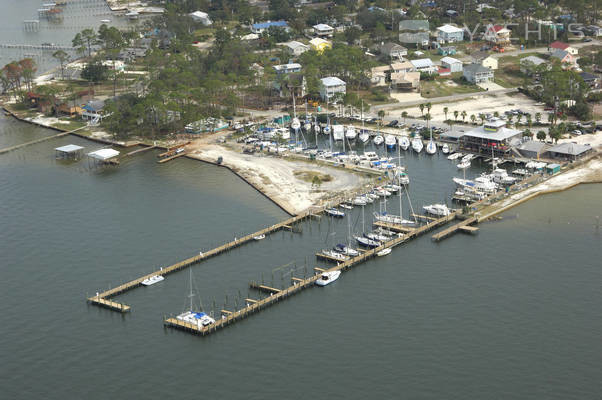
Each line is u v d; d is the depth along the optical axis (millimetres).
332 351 187250
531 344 186375
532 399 166750
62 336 199125
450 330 193875
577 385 170750
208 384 176875
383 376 176500
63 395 175500
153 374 181750
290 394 171625
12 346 195125
